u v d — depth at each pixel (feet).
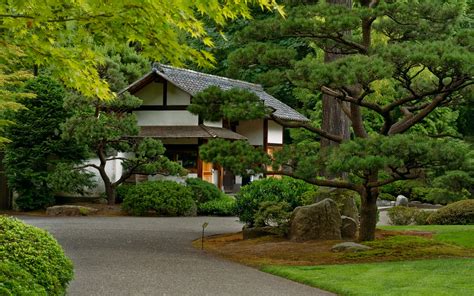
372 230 44.65
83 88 27.37
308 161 38.68
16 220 24.64
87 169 82.48
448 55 35.24
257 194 51.85
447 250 41.22
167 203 69.56
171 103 89.35
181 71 92.43
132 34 23.62
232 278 31.58
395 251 40.40
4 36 25.08
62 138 72.02
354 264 36.35
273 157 40.65
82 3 21.97
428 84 43.14
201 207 72.23
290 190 52.47
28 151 74.95
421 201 94.32
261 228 49.01
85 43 25.67
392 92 64.23
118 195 79.15
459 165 35.76
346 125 55.98
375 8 41.75
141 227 57.00
